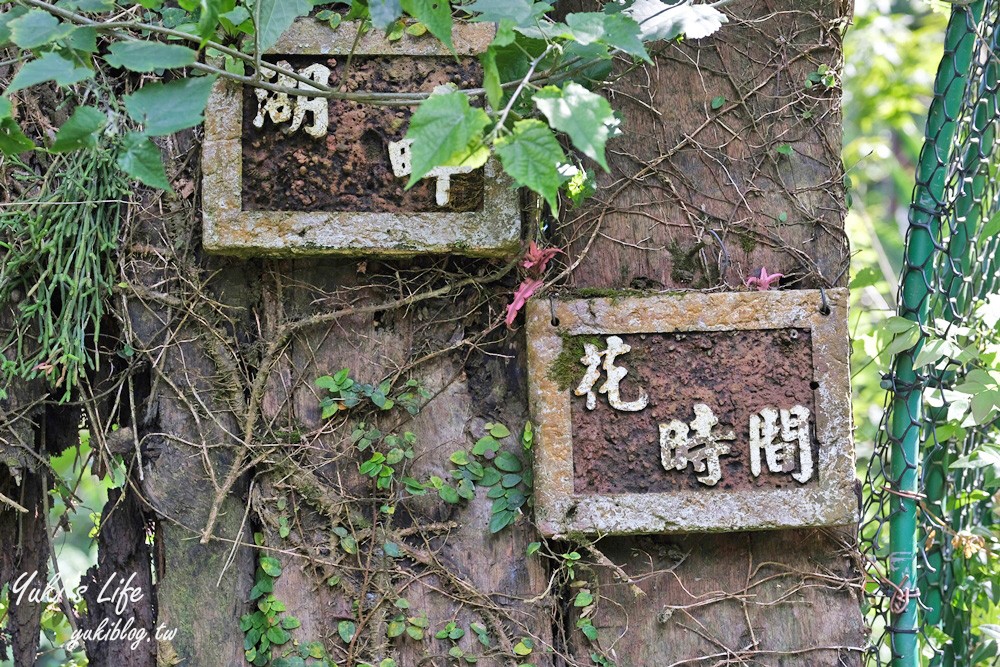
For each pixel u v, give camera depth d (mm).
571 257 2027
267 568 1924
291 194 1903
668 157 2064
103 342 2016
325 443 1983
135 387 2008
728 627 1981
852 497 1905
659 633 1974
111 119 1604
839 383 1925
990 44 2182
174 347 1977
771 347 1937
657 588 1986
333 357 2002
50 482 2051
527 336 1931
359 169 1915
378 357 2006
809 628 1985
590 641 1967
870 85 3891
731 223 2055
